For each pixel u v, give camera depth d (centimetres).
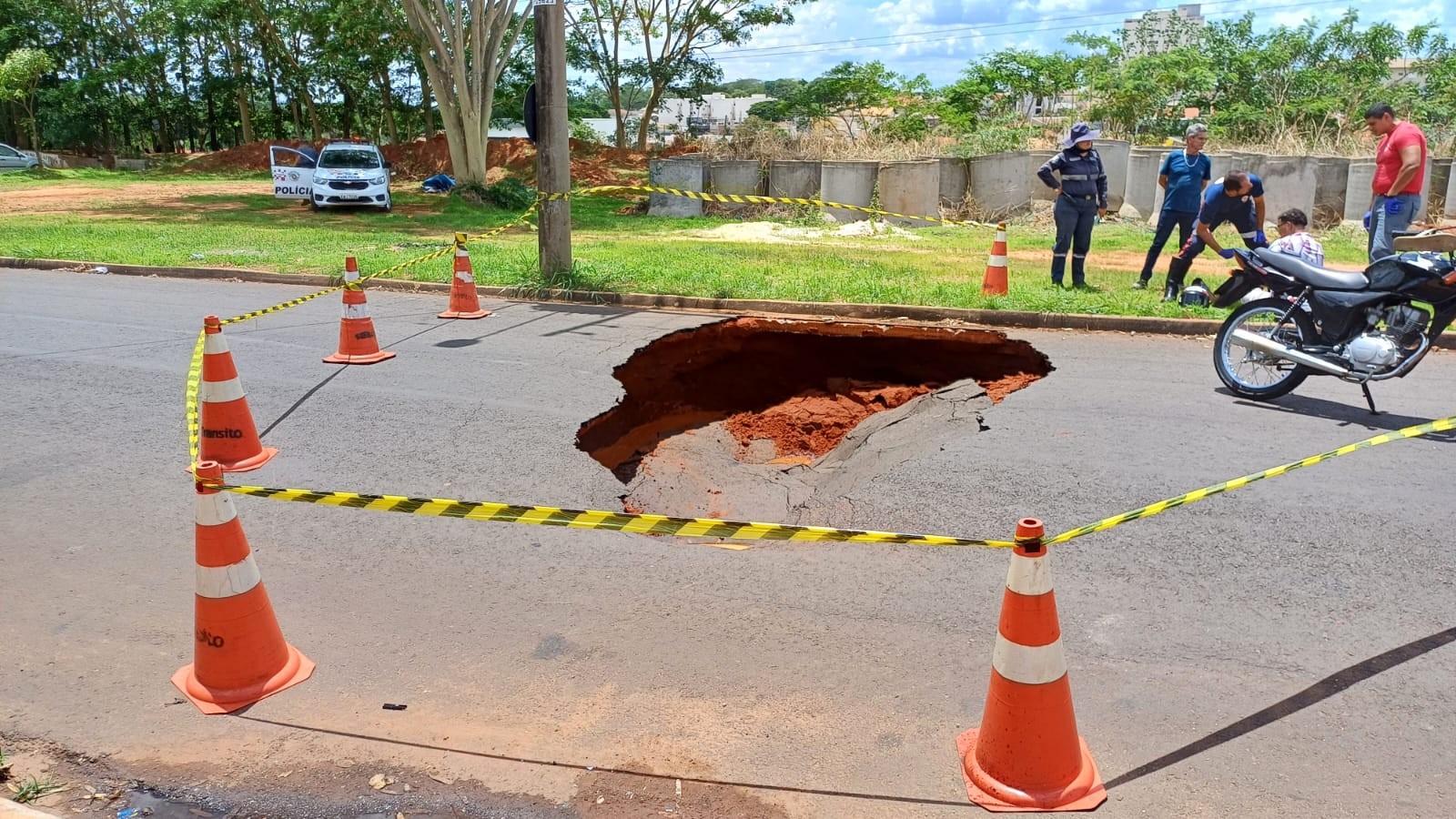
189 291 1107
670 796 293
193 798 296
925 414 683
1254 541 454
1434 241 631
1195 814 282
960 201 1911
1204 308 895
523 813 288
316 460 573
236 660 343
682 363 886
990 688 291
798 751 313
